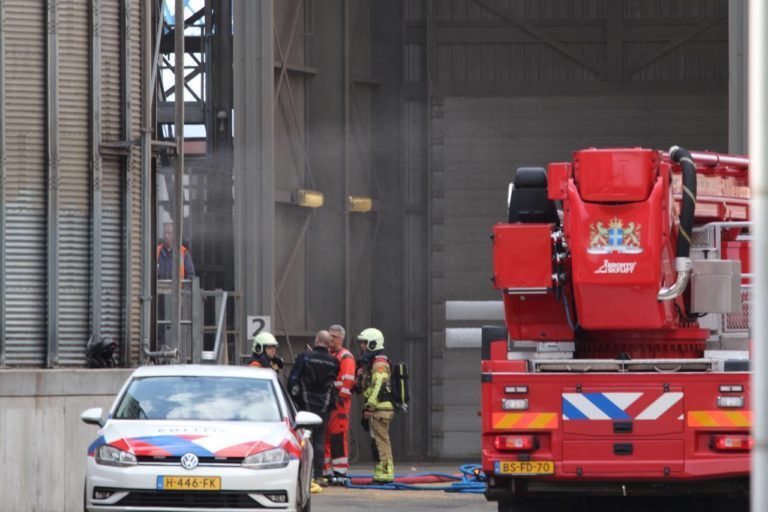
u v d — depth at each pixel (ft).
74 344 135.85
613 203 100.99
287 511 103.55
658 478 101.14
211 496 102.12
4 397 125.70
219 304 211.00
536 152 289.33
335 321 276.62
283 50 263.49
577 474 101.55
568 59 290.15
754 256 40.65
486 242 289.12
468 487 163.12
